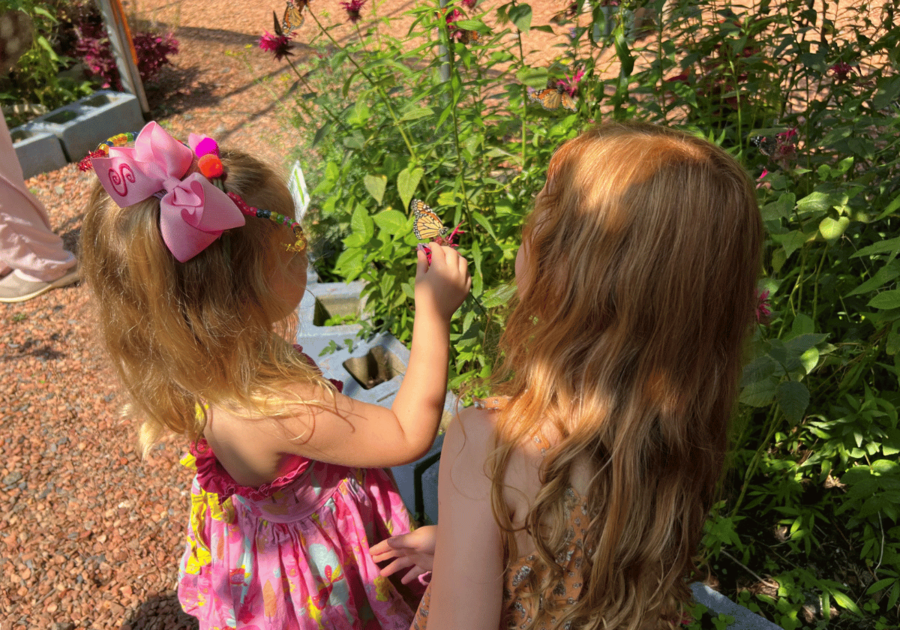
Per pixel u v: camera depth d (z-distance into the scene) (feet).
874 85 7.52
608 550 2.60
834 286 6.56
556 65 7.62
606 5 7.35
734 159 2.56
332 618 4.19
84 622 6.52
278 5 23.49
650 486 2.64
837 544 6.30
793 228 6.15
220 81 18.06
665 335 2.46
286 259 3.59
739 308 2.60
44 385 9.37
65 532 7.37
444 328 3.77
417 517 6.89
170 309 3.29
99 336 3.72
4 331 10.41
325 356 8.07
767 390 4.75
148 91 17.65
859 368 5.86
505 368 3.05
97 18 15.88
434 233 3.76
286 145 13.51
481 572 2.65
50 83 15.85
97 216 3.40
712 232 2.39
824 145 6.10
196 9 23.38
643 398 2.52
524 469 2.62
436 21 6.40
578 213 2.50
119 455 8.29
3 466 8.14
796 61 7.27
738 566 6.15
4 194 10.36
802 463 6.43
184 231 3.06
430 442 3.77
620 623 2.76
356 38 16.96
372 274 7.90
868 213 5.89
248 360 3.44
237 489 3.79
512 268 7.95
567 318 2.59
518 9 6.25
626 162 2.43
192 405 3.63
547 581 2.68
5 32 11.54
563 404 2.61
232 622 4.31
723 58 7.91
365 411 3.62
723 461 2.98
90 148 15.08
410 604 4.90
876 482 5.50
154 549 7.18
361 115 7.52
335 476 4.15
